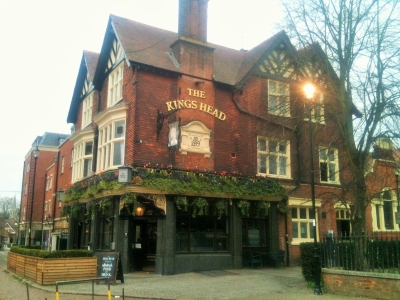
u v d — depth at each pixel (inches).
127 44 748.0
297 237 839.7
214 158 759.7
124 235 666.8
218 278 600.4
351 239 494.3
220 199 725.3
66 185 1084.5
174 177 674.2
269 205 776.3
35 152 1120.8
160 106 718.5
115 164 719.7
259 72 850.1
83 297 457.1
